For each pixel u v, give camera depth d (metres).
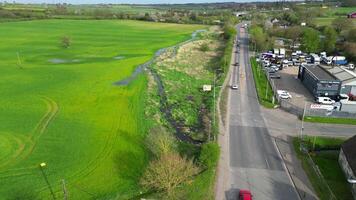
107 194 52.56
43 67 133.75
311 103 91.25
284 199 50.75
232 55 159.00
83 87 106.69
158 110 88.31
